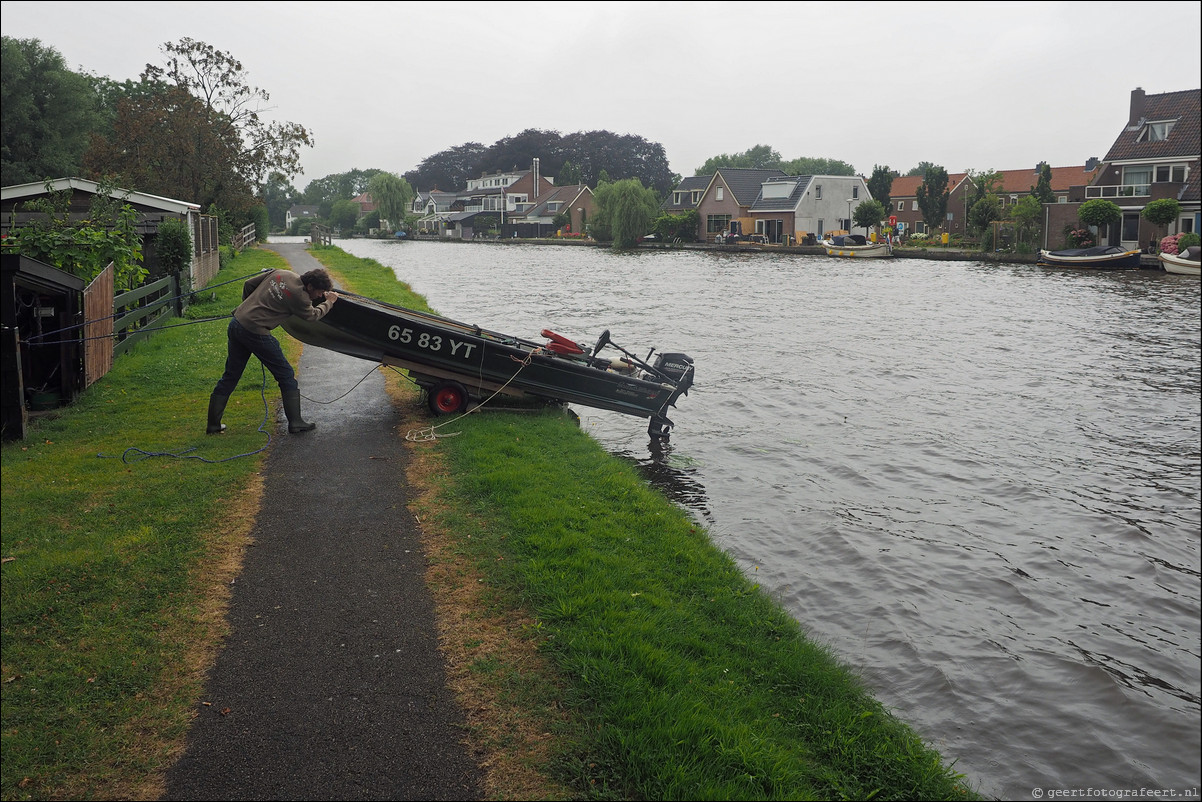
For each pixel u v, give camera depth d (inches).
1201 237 1807.3
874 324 986.1
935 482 415.8
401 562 243.0
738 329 925.2
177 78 1574.8
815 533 343.9
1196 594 301.3
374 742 164.7
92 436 346.9
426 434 374.3
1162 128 2066.9
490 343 405.4
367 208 6092.5
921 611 280.5
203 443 342.0
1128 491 407.2
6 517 255.0
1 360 329.4
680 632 216.2
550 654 196.2
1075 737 218.2
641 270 1904.5
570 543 257.9
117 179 698.2
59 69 2116.1
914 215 3368.6
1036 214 2180.1
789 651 219.3
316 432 370.6
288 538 256.8
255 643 197.6
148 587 218.2
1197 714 229.3
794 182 2942.9
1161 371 716.0
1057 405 585.0
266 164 1637.6
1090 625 277.3
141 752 158.7
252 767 156.6
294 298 348.2
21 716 165.0
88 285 425.4
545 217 4362.7
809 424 518.9
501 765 159.3
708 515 361.1
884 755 181.3
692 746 166.7
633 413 445.7
